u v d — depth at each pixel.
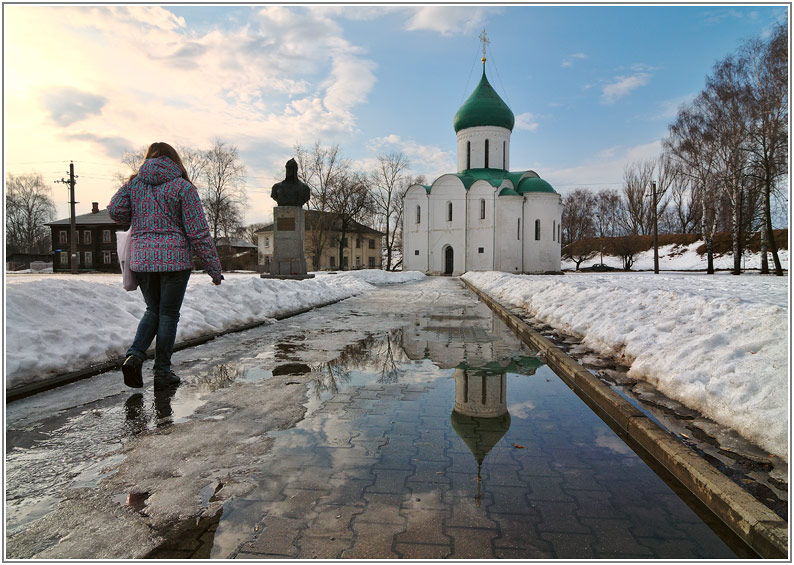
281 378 4.80
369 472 2.72
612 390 4.02
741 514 2.14
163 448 2.99
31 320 4.71
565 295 8.85
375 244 68.69
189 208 4.32
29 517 2.19
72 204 37.94
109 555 1.92
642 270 53.72
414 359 5.85
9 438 3.12
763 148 28.19
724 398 3.35
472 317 10.28
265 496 2.42
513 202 42.47
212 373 4.95
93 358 4.80
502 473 2.75
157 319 4.37
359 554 1.95
